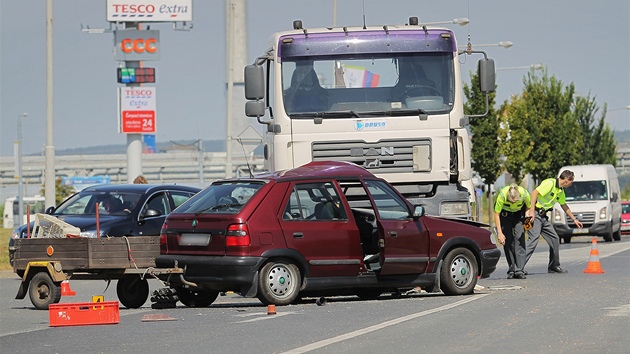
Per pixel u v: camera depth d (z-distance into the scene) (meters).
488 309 32.34
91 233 46.31
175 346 25.42
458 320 29.34
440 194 43.66
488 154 116.75
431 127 43.62
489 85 45.06
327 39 43.81
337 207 36.41
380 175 43.41
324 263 35.72
